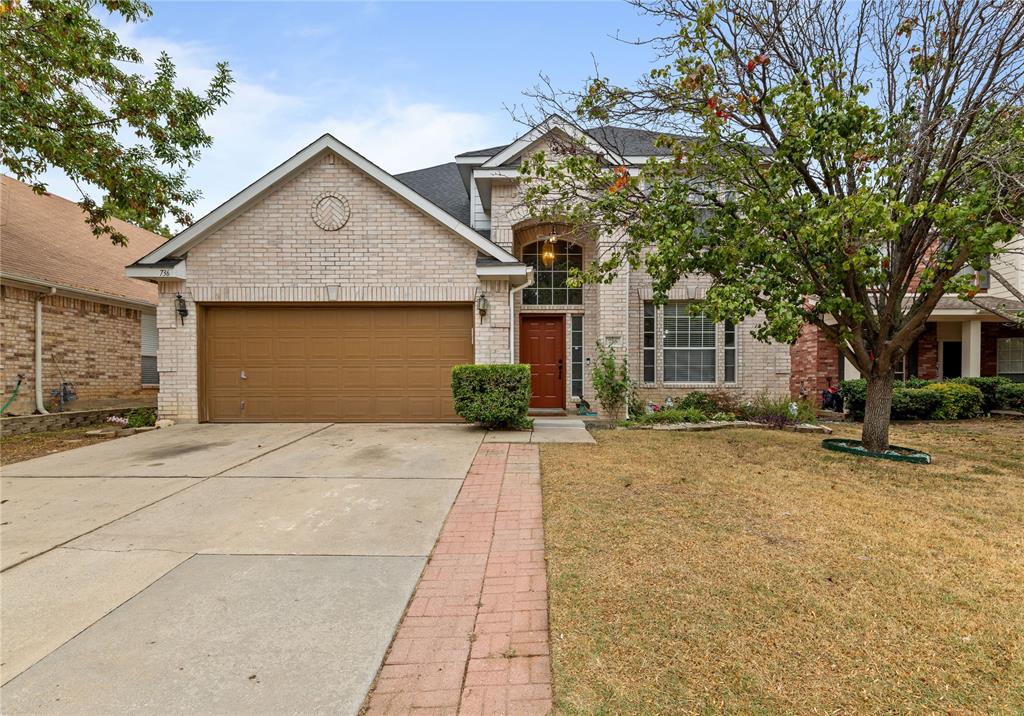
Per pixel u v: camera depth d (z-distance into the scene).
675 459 6.44
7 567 3.48
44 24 8.38
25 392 10.00
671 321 11.44
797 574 3.23
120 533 4.10
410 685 2.28
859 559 3.45
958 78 5.98
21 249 11.02
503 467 6.09
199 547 3.82
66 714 2.10
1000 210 5.48
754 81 6.36
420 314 9.62
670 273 6.79
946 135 6.28
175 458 6.66
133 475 5.84
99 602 3.02
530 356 11.58
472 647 2.55
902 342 6.61
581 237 10.41
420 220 9.42
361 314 9.59
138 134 9.91
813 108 5.89
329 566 3.49
